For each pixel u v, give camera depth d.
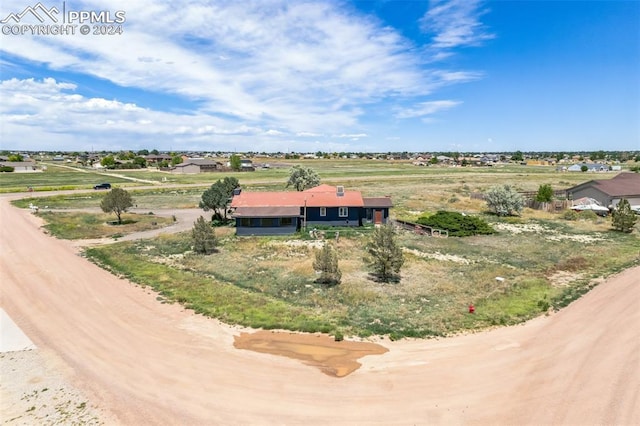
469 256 33.91
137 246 37.47
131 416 13.23
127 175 124.25
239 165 145.62
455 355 17.03
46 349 17.70
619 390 14.00
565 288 25.16
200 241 35.19
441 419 12.98
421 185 91.69
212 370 16.06
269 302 23.08
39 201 65.94
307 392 14.59
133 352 17.48
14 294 24.42
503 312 21.41
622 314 20.45
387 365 16.36
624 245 37.16
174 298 23.78
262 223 42.47
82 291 25.03
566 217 52.22
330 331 19.41
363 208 46.44
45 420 12.96
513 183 95.25
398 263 26.94
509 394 14.16
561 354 16.72
